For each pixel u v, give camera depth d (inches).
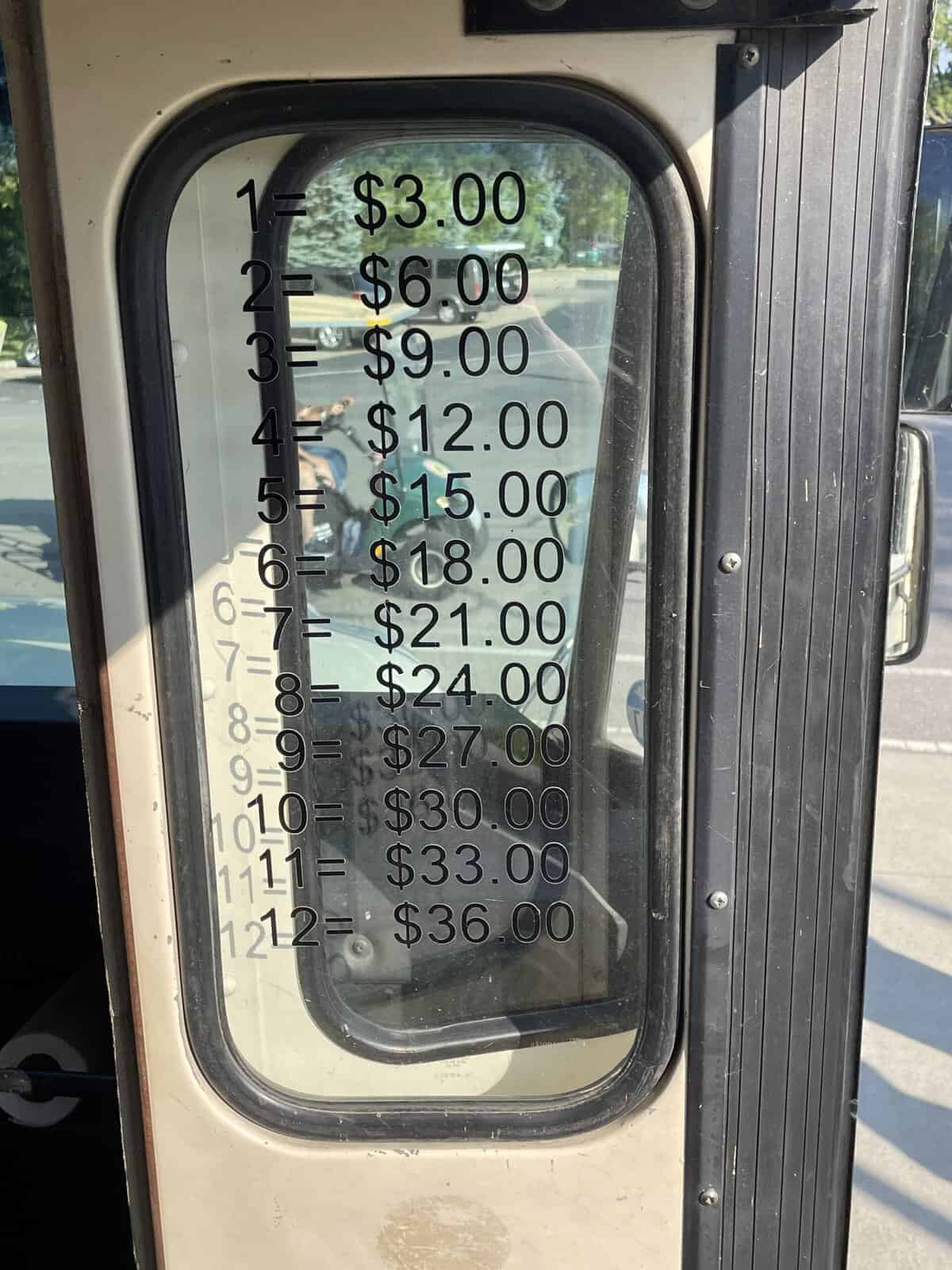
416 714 48.4
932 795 191.0
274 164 42.5
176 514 44.7
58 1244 78.5
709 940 47.7
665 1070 49.6
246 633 47.1
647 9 39.7
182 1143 50.8
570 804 49.2
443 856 50.2
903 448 54.9
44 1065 69.6
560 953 50.9
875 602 44.5
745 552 44.0
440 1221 51.3
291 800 49.2
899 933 150.9
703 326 42.4
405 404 44.9
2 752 97.4
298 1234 51.6
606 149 41.4
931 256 114.3
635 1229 51.1
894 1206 106.5
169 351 43.4
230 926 50.3
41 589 125.1
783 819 46.5
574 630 47.1
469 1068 51.8
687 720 45.9
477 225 43.2
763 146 40.8
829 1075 49.4
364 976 51.4
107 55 40.3
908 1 39.7
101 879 48.6
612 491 45.3
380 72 40.4
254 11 39.8
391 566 46.6
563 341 44.1
